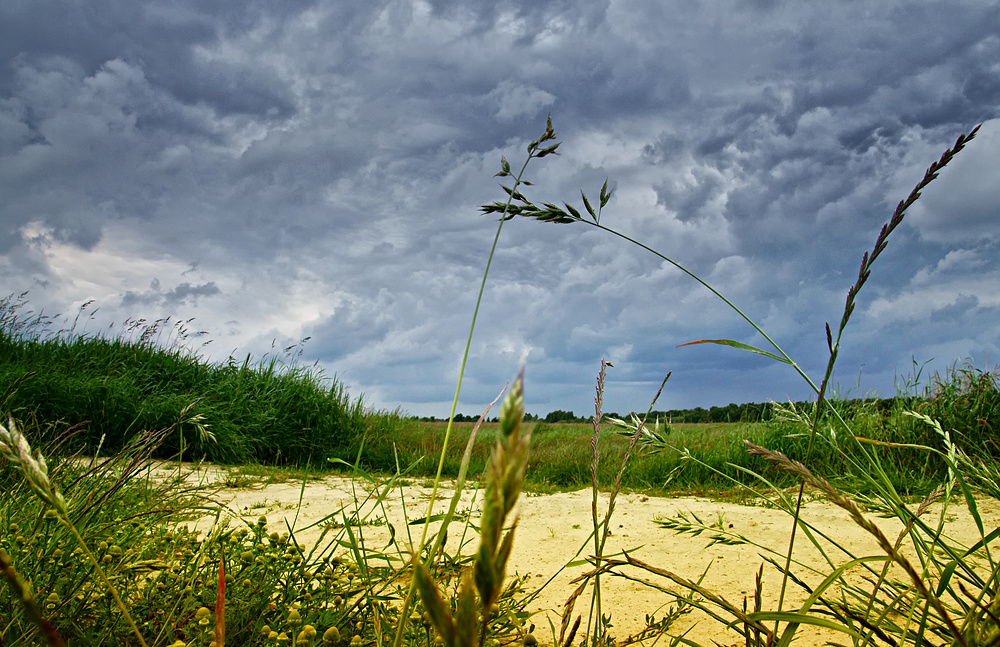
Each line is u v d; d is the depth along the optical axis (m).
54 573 1.51
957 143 0.93
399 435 10.45
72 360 9.51
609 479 6.76
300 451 9.34
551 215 1.47
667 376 1.26
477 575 0.35
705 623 2.02
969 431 5.55
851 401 6.76
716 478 6.25
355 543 1.78
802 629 1.91
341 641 1.39
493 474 0.35
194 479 5.50
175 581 1.71
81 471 2.39
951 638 1.16
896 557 0.77
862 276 1.02
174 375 10.18
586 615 2.13
